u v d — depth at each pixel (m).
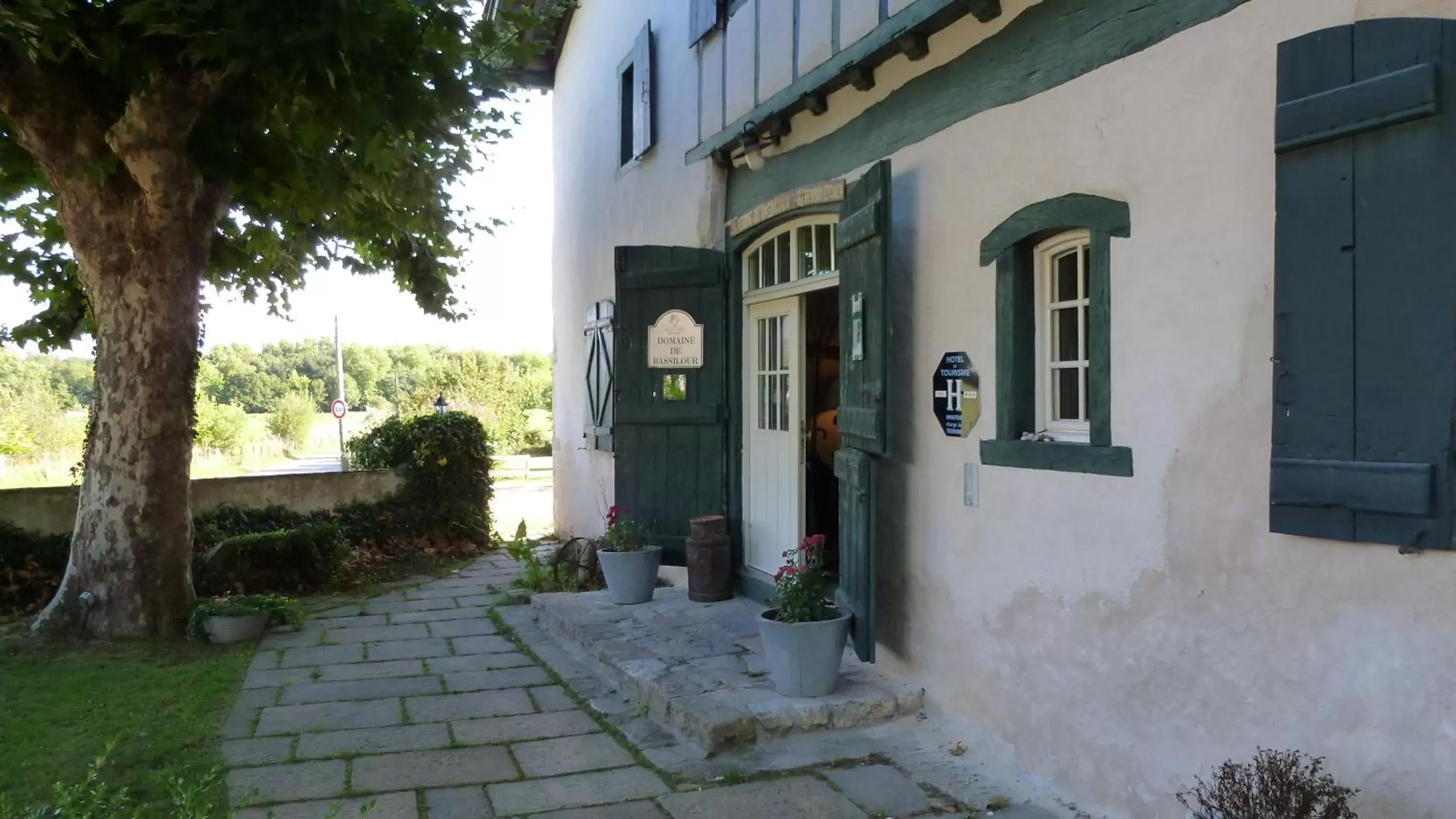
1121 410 3.49
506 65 9.10
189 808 3.20
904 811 3.71
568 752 4.48
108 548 6.82
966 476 4.39
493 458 11.90
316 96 5.68
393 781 4.13
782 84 6.01
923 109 4.76
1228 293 3.06
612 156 9.81
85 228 6.76
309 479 10.27
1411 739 2.51
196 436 7.27
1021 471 4.02
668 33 8.08
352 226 8.50
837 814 3.70
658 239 8.33
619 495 7.55
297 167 6.91
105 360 6.91
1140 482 3.39
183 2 5.42
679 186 7.82
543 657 6.25
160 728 4.83
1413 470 2.47
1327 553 2.72
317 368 71.88
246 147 6.83
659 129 8.30
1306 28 2.81
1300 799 2.57
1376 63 2.58
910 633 4.86
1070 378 4.04
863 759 4.24
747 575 6.97
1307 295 2.74
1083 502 3.66
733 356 7.11
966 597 4.39
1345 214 2.65
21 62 6.07
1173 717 3.24
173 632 6.89
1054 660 3.80
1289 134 2.77
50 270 8.76
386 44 5.57
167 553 6.95
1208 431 3.12
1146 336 3.38
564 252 12.27
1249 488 2.97
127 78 6.00
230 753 4.49
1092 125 3.64
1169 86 3.29
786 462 6.57
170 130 6.44
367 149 5.77
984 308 4.29
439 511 11.07
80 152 6.47
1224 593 3.05
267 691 5.54
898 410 4.98
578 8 11.18
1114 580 3.51
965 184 4.43
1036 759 3.90
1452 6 2.46
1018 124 4.06
